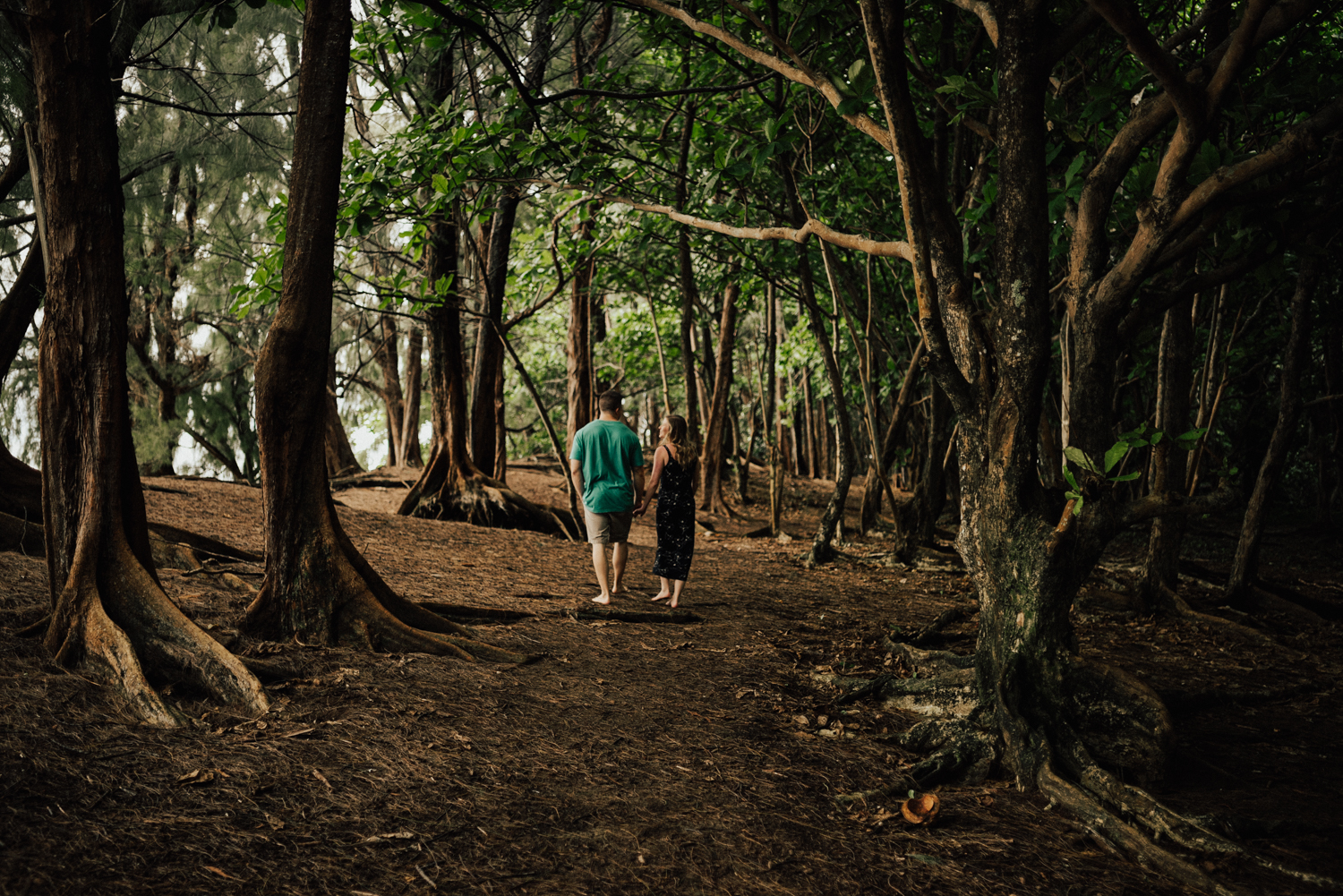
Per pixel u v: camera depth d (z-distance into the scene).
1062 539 4.11
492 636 5.33
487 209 9.10
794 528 14.23
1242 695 5.57
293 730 3.56
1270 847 3.35
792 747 4.10
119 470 4.13
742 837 3.11
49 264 4.05
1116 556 12.35
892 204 9.95
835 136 8.74
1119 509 4.10
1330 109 3.59
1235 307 10.71
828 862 3.00
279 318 4.67
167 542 6.20
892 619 7.42
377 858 2.71
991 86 8.02
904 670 5.57
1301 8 3.60
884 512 16.19
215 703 3.76
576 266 11.76
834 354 10.61
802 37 6.39
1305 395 15.76
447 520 11.02
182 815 2.79
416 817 2.99
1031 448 4.24
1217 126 4.19
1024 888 2.93
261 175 10.98
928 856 3.11
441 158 7.18
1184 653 6.90
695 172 9.48
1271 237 4.27
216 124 9.44
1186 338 8.37
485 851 2.83
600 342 21.64
